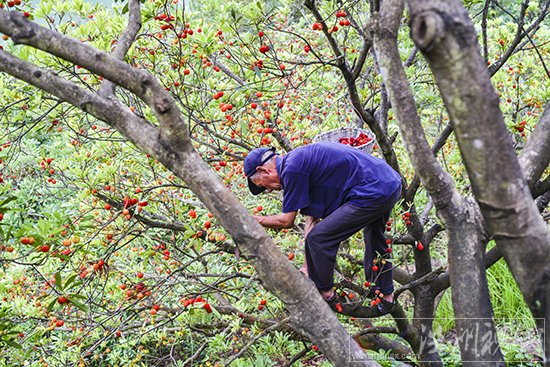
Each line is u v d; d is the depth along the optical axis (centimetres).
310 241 340
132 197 393
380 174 344
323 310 222
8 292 433
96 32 413
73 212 462
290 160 334
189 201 418
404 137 200
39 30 196
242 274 378
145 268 451
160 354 559
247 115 454
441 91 152
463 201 208
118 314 412
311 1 324
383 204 339
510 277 620
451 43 144
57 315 436
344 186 340
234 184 459
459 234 205
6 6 363
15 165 661
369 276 404
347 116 525
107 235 379
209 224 335
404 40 489
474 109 149
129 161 430
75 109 447
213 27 457
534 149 214
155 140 207
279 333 484
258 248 211
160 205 435
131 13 302
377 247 395
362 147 397
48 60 362
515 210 160
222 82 459
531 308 172
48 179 476
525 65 510
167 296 490
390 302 409
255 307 486
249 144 427
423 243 450
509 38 497
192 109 406
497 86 510
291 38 543
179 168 208
